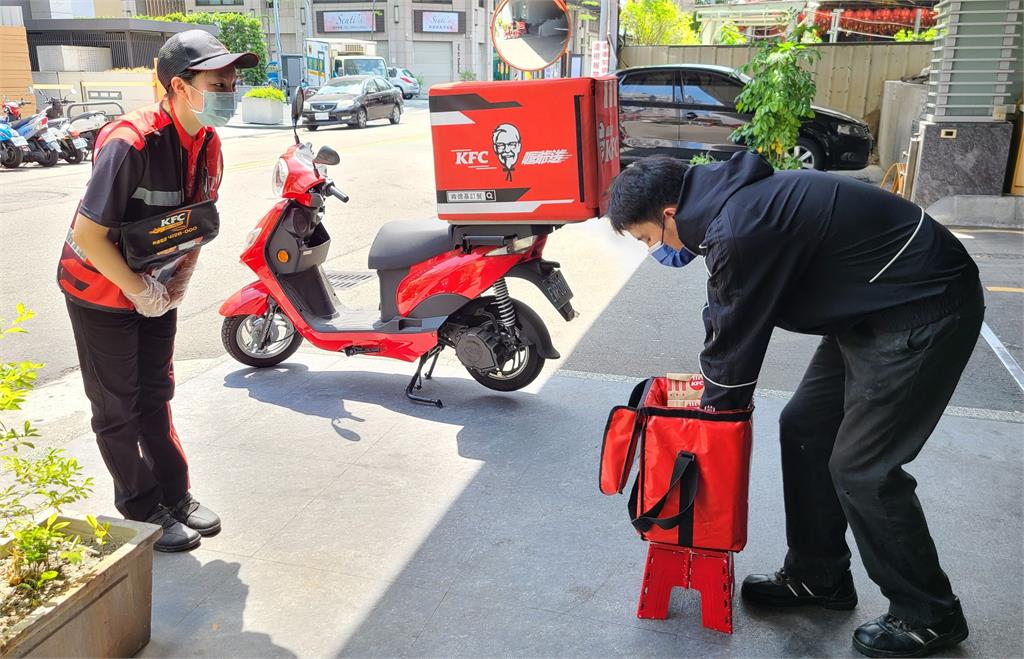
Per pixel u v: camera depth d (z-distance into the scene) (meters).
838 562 2.66
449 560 3.03
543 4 5.76
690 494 2.40
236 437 4.08
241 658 2.53
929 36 15.98
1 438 2.40
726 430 2.36
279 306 4.78
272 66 39.41
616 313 6.09
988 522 3.19
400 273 4.42
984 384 4.61
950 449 3.79
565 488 3.54
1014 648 2.49
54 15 28.38
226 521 3.32
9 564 2.31
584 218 3.80
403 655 2.54
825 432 2.54
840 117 11.29
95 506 3.42
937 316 2.15
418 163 14.69
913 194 9.20
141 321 3.02
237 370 5.02
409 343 4.40
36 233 8.91
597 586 2.86
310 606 2.78
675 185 2.33
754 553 3.04
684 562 2.57
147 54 28.09
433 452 3.89
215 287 6.91
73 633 2.23
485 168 3.85
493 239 4.03
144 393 3.14
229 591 2.87
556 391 4.61
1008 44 8.41
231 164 14.19
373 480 3.63
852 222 2.15
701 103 11.56
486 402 4.48
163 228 2.72
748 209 2.16
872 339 2.23
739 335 2.24
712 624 2.61
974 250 7.69
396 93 24.98
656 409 2.41
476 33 49.66
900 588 2.38
